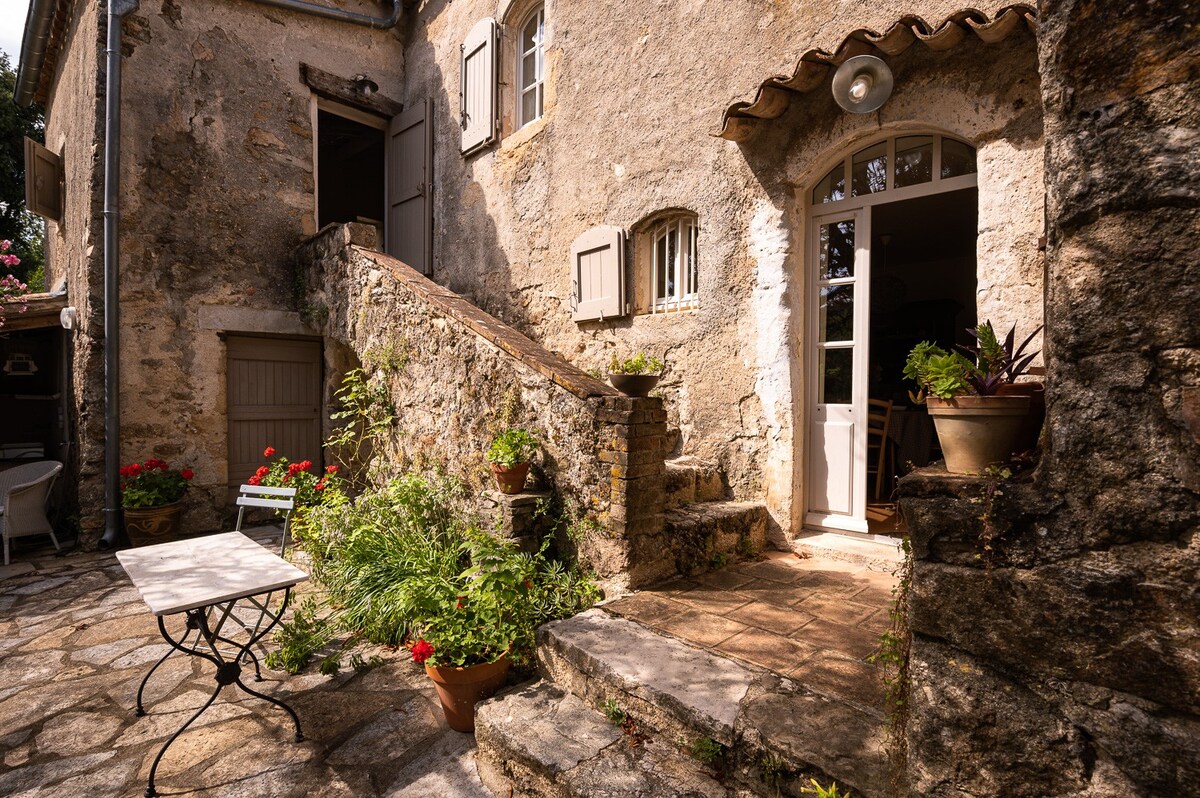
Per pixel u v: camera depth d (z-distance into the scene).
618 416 3.28
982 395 1.51
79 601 4.49
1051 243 1.36
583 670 2.58
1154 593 1.17
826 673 2.34
